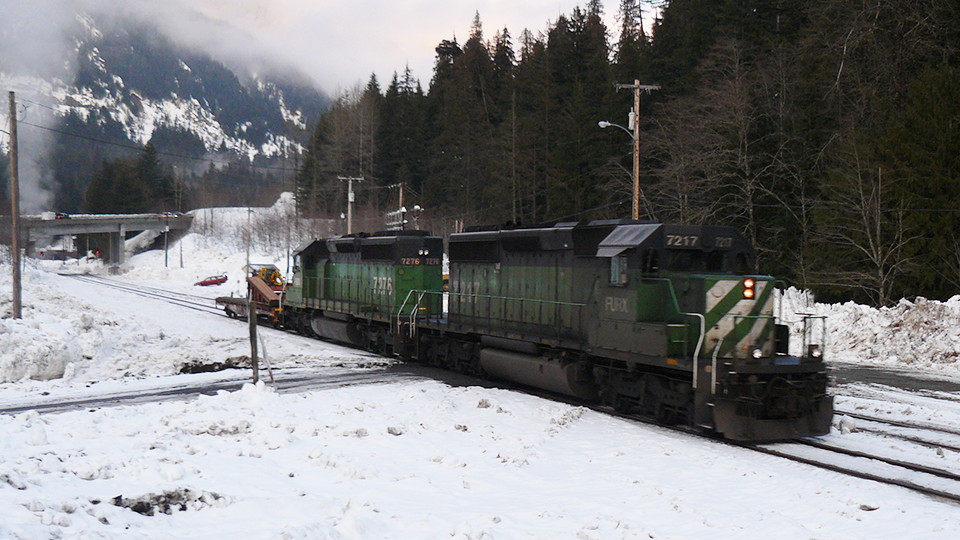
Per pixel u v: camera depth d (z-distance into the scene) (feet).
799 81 121.70
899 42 107.14
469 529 23.57
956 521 26.50
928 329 74.69
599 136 169.68
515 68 281.33
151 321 109.40
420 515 25.43
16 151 88.99
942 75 94.32
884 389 57.72
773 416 38.83
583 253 51.08
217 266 264.93
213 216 406.62
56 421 37.96
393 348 78.18
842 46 112.57
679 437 41.14
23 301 97.30
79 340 75.46
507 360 59.82
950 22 103.71
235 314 129.80
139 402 52.39
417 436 38.88
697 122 132.16
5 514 20.06
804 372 39.58
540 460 35.32
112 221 322.75
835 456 37.11
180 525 22.49
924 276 90.33
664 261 44.98
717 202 116.67
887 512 27.61
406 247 78.38
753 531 25.29
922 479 32.83
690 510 27.35
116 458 29.01
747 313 42.22
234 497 25.31
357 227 232.94
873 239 98.12
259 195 500.74
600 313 48.78
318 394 50.70
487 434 40.29
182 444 32.94
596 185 163.63
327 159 282.77
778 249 117.39
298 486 28.50
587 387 52.60
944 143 91.56
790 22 143.95
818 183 113.50
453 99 260.42
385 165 272.92
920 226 91.45
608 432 42.04
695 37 167.73
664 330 41.98
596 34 247.91
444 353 71.36
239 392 46.14
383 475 31.07
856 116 112.47
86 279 244.42
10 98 87.20
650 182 154.92
